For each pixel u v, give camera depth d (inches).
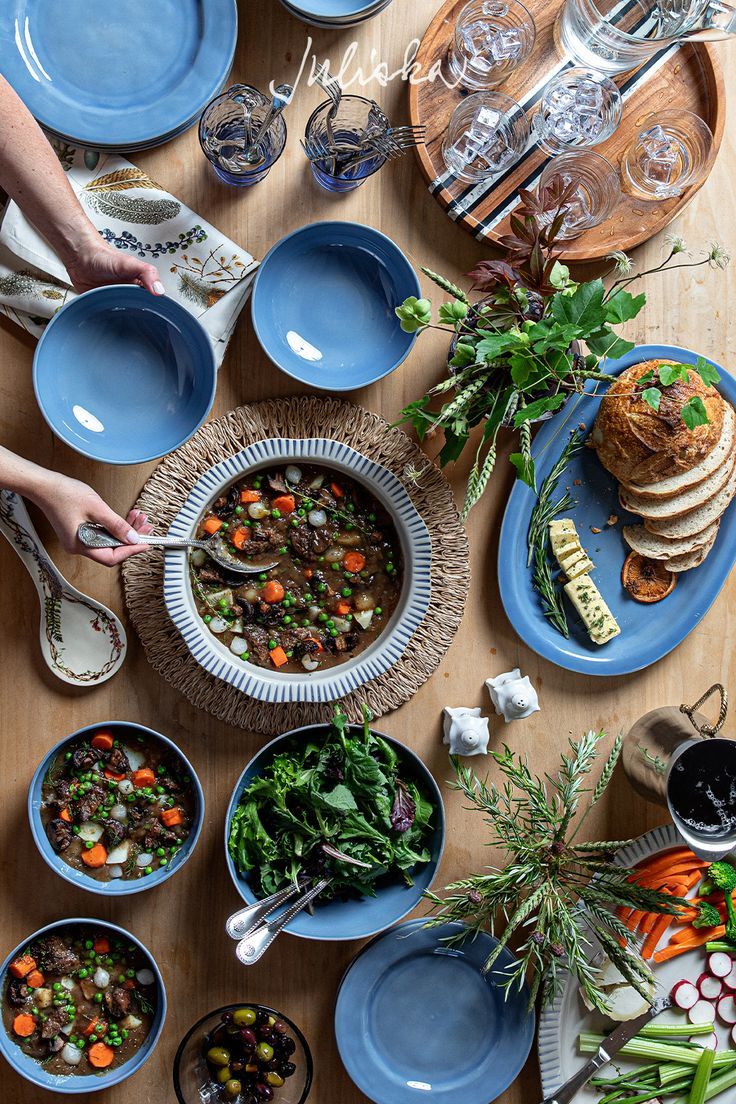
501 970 68.2
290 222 67.8
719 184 70.4
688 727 63.2
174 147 66.8
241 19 66.8
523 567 69.2
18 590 67.2
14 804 67.3
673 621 70.2
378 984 68.3
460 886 61.4
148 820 66.2
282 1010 68.9
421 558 66.2
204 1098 66.4
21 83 62.4
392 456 67.7
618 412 65.8
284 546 67.8
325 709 67.7
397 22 67.5
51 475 60.1
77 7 62.9
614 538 70.4
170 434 65.3
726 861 68.4
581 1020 69.6
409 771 66.7
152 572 66.4
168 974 68.1
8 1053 63.3
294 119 67.6
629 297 57.2
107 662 67.2
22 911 67.5
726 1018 70.3
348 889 65.9
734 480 69.4
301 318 67.4
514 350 55.9
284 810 62.0
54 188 58.4
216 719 68.2
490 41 64.9
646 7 65.7
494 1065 68.4
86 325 63.5
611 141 68.5
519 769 67.2
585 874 69.9
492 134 66.2
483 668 69.9
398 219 68.6
